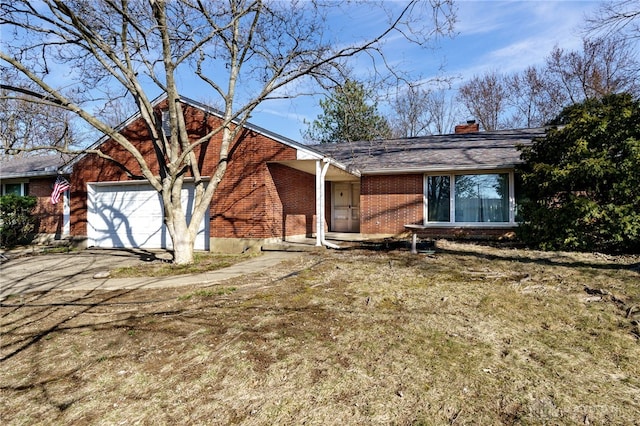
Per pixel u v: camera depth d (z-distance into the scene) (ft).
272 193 37.91
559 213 29.78
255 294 19.51
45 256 36.60
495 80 100.42
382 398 9.74
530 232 32.37
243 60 32.86
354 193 54.13
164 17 26.86
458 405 9.34
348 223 54.03
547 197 32.55
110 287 22.61
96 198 43.88
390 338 13.19
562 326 14.06
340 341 13.10
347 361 11.69
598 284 18.79
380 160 45.27
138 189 42.29
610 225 27.66
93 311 18.15
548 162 32.50
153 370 11.96
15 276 26.91
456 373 10.79
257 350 12.73
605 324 14.10
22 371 12.55
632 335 13.11
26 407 10.44
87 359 13.05
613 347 12.23
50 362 13.03
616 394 9.64
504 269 23.29
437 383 10.32
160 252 38.19
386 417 8.98
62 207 51.13
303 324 14.84
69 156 47.19
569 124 30.68
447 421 8.77
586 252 29.22
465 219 41.24
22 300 20.48
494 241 38.47
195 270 26.89
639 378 10.42
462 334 13.42
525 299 17.04
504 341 12.84
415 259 28.04
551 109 87.56
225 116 31.83
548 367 11.05
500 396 9.66
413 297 17.85
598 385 10.07
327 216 53.67
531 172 33.81
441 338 13.10
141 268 28.48
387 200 43.96
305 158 35.22
